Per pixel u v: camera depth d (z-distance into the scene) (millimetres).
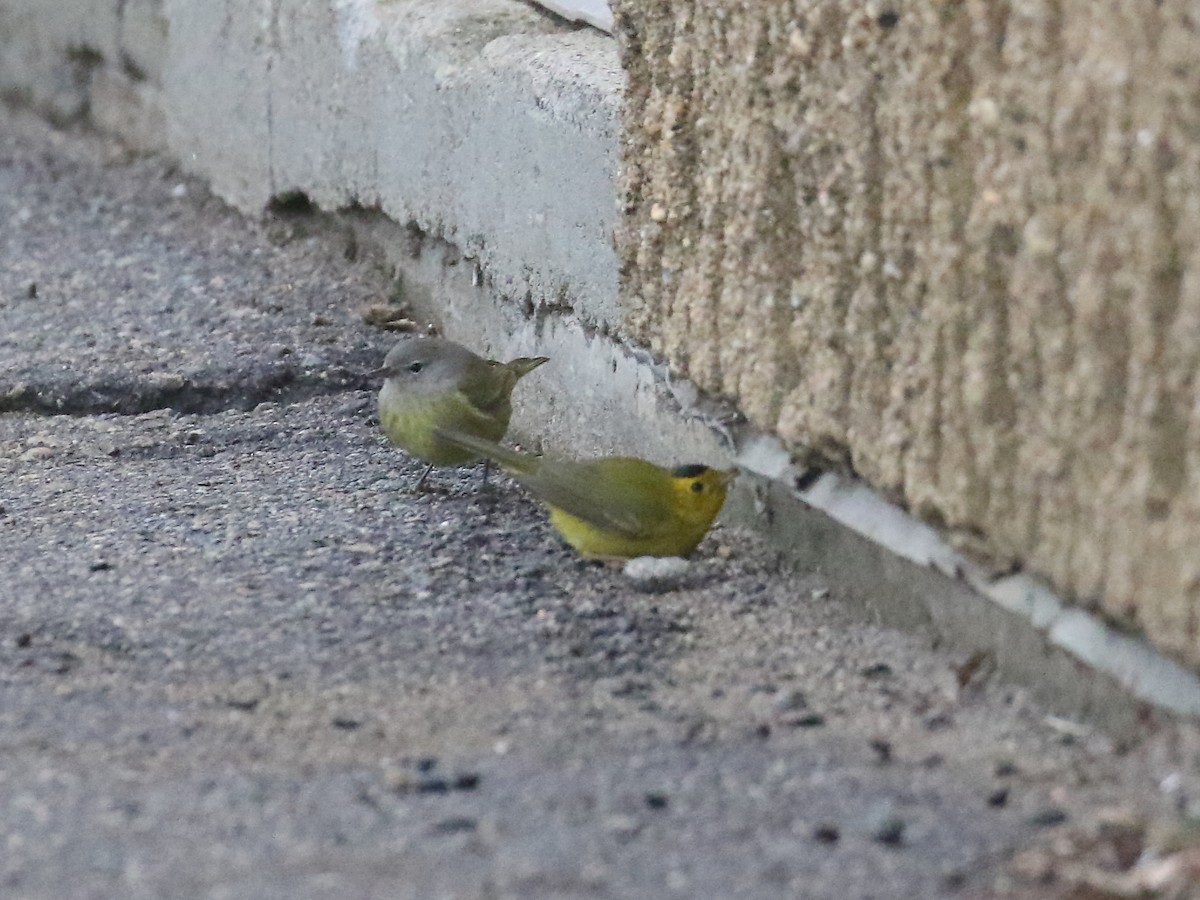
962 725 8695
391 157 16234
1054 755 8266
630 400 12492
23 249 18797
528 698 9203
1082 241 7949
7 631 10078
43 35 23656
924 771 8188
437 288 16172
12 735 8688
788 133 9945
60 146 22703
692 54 10828
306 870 7258
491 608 10508
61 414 14766
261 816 7773
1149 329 7680
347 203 17391
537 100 13242
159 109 21422
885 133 9141
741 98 10328
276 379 15250
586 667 9609
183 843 7508
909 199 9016
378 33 16141
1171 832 7434
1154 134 7492
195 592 10750
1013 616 8922
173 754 8500
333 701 9188
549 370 13758
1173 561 7711
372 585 10891
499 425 13031
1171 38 7352
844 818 7711
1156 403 7711
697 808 7828
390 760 8422
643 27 11234
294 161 18281
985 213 8477
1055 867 7230
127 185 20922
